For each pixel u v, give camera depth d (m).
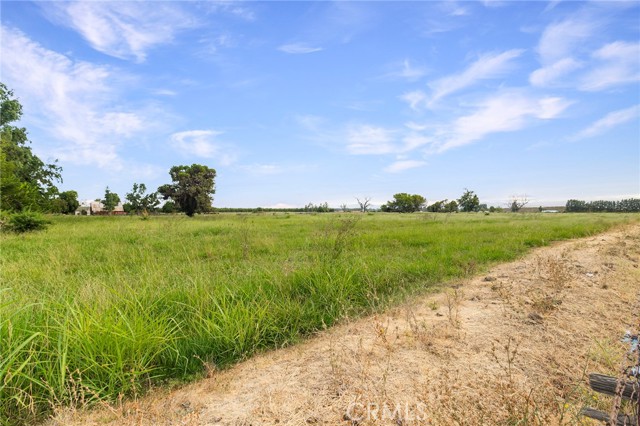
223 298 4.22
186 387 2.89
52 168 37.03
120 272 6.64
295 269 5.48
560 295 4.86
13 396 2.46
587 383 2.74
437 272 6.58
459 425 2.11
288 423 2.31
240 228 15.77
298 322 4.10
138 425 2.24
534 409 2.20
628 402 2.08
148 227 17.56
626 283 5.66
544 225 17.97
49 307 3.50
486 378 2.77
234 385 2.87
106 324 3.15
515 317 4.12
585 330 3.77
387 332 3.75
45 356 2.90
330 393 2.63
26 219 15.64
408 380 2.77
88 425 2.36
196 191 48.94
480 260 7.83
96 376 2.82
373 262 6.70
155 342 3.17
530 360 3.10
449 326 3.88
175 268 6.43
